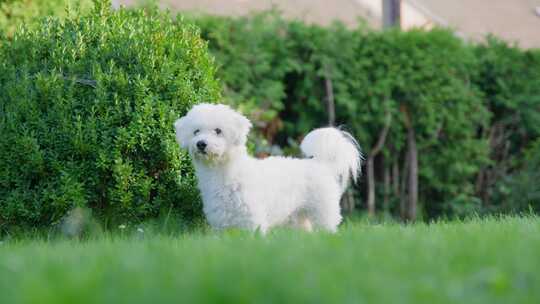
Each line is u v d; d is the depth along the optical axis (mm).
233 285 2734
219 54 10219
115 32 6977
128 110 6594
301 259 3391
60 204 6434
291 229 6047
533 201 11047
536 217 7098
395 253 3654
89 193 6586
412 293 2768
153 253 3785
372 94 11078
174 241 4828
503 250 3707
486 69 11961
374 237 4438
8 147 6523
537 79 12062
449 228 5441
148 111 6598
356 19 11547
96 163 6480
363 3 14633
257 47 10562
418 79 11227
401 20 13047
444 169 11695
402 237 4465
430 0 15523
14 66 6941
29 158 6445
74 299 2594
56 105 6543
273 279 2873
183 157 6832
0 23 8148
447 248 3811
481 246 3836
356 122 11086
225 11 12781
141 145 6570
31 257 3920
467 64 11680
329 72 10898
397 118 11320
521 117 12047
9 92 6645
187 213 6941
